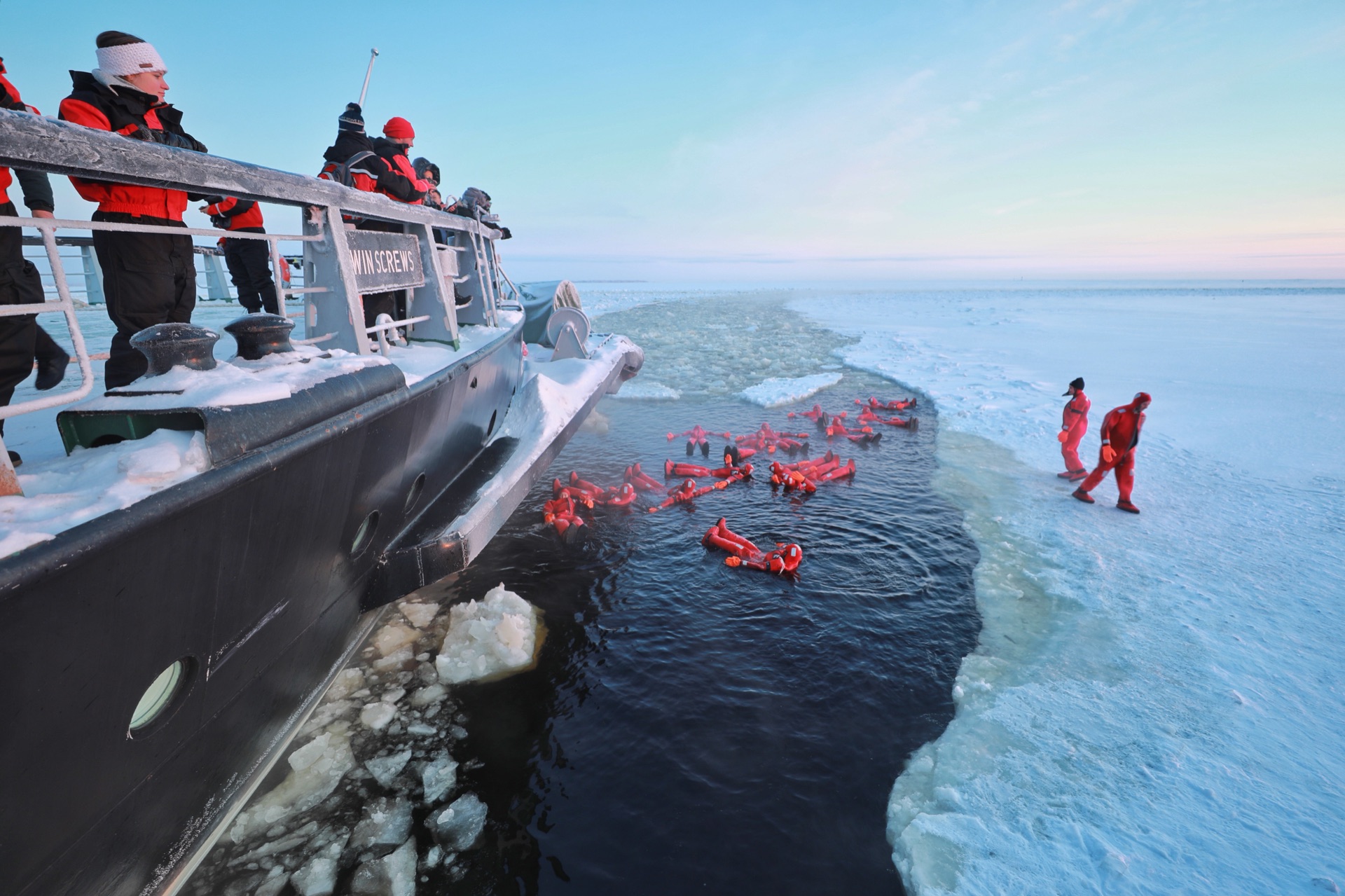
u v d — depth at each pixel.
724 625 3.91
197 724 2.14
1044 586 4.39
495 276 6.82
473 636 3.62
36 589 1.31
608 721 3.06
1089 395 10.83
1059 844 2.35
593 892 2.20
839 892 2.21
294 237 2.87
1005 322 26.34
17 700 1.35
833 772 2.76
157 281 2.70
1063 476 6.73
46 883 1.62
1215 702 3.13
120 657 1.64
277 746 2.75
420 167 5.82
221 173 2.19
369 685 3.29
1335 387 10.91
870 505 6.00
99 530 1.43
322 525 2.61
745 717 3.10
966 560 4.85
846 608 4.13
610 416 9.93
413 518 3.79
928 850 2.32
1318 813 2.45
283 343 2.61
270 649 2.52
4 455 1.47
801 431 9.16
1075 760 2.78
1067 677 3.40
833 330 24.58
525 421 5.75
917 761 2.83
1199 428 8.52
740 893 2.21
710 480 6.72
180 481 1.69
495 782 2.68
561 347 8.45
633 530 5.36
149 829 1.99
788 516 5.69
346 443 2.57
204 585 1.93
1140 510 5.76
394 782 2.68
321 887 2.21
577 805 2.57
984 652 3.67
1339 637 3.65
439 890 2.21
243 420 1.93
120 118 2.53
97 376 4.38
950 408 10.38
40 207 2.29
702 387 12.72
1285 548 4.88
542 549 4.94
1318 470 6.67
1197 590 4.26
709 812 2.54
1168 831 2.39
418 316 4.46
